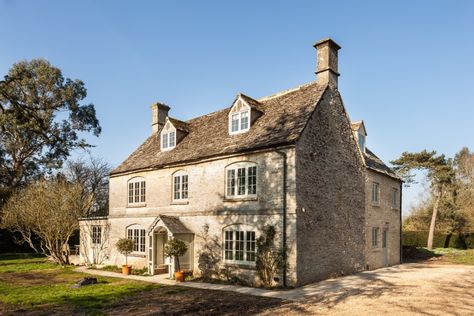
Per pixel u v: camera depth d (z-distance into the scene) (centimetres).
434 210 3788
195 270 1867
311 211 1600
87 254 2573
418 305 1135
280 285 1491
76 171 4469
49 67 3947
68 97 4050
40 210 2439
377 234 2252
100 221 2519
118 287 1548
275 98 2038
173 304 1207
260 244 1574
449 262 2594
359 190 2047
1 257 3181
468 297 1250
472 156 4250
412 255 3077
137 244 2252
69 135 4141
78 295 1374
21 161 3975
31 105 3766
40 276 1956
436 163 3831
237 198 1720
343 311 1071
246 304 1190
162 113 2794
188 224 1936
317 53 1912
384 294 1303
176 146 2244
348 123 2008
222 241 1759
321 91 1802
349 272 1859
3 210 2944
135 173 2333
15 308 1176
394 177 2530
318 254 1620
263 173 1633
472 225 3656
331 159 1800
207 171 1889
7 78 1328
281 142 1562
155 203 2162
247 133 1848
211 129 2173
